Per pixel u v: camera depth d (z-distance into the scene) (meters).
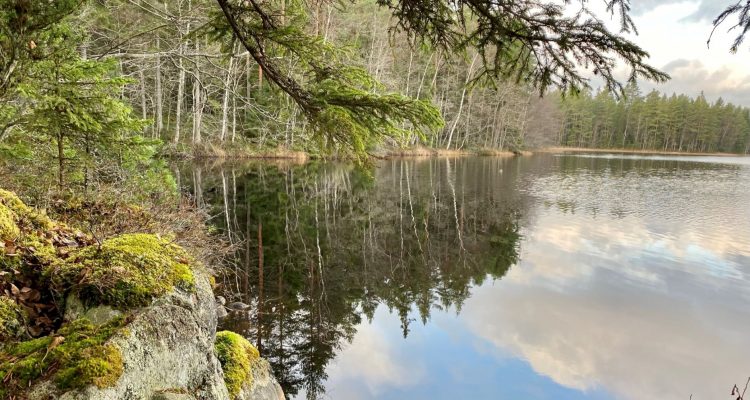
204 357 2.59
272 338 5.72
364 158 3.59
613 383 5.10
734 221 13.77
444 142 44.97
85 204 4.75
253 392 3.34
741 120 81.31
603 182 23.77
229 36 3.94
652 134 77.88
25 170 4.38
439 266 9.57
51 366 1.84
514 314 7.00
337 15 23.47
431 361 5.51
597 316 6.90
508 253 10.58
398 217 14.34
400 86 33.34
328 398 4.64
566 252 10.59
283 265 8.81
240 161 25.00
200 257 5.25
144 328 2.20
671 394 4.91
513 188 21.02
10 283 2.32
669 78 2.36
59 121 3.77
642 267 9.37
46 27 3.23
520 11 2.44
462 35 2.92
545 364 5.48
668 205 16.67
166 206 6.18
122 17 9.66
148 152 5.34
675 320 6.82
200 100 23.64
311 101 3.46
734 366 5.45
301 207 14.69
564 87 2.90
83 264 2.49
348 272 8.86
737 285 8.23
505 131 49.47
